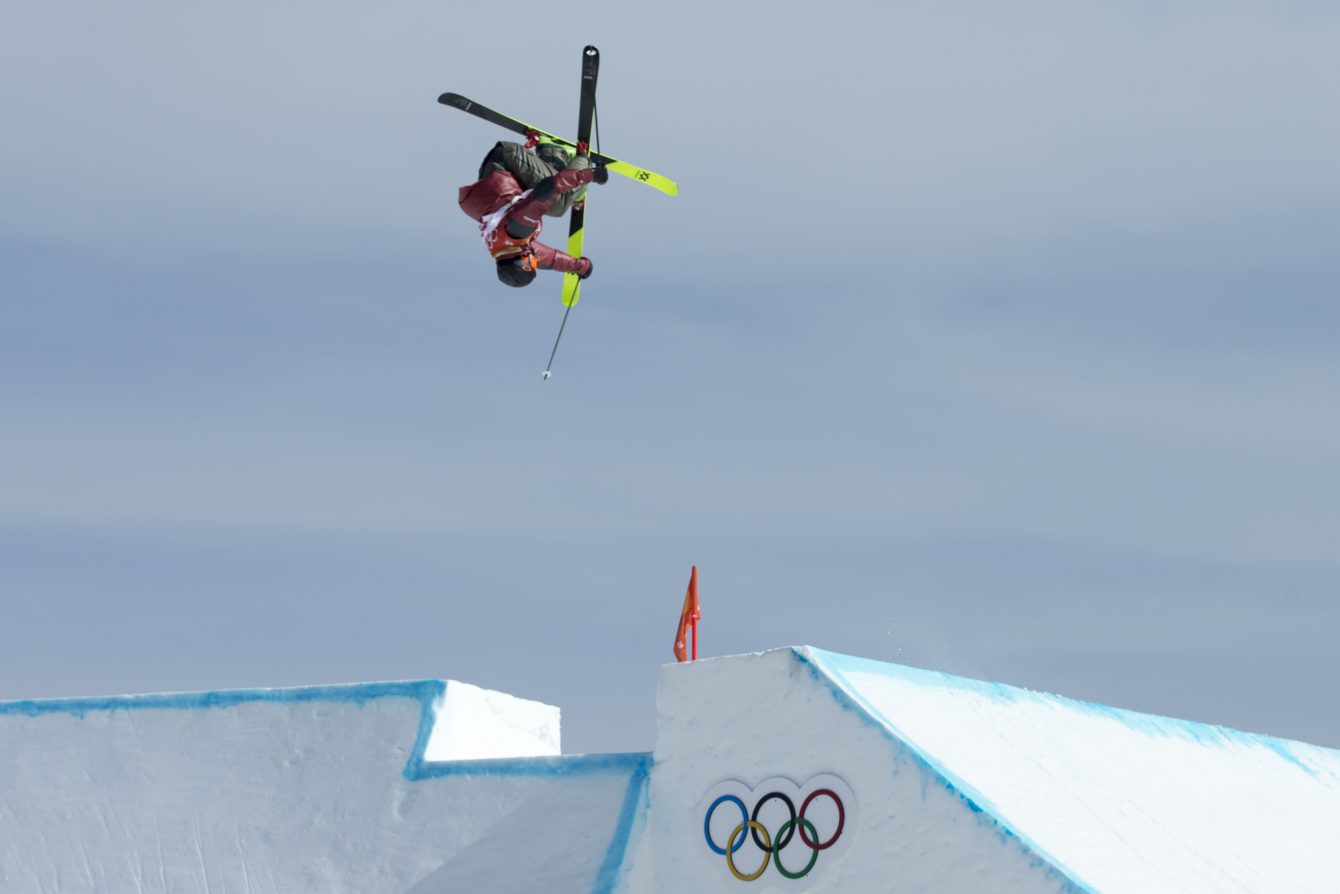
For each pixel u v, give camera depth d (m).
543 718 33.41
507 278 34.69
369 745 30.69
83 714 33.28
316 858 29.61
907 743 24.86
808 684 25.98
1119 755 30.58
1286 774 35.59
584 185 34.69
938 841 23.98
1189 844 27.83
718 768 26.66
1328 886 29.53
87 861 31.41
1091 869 24.11
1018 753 27.70
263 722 31.88
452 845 28.59
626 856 26.58
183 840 30.89
